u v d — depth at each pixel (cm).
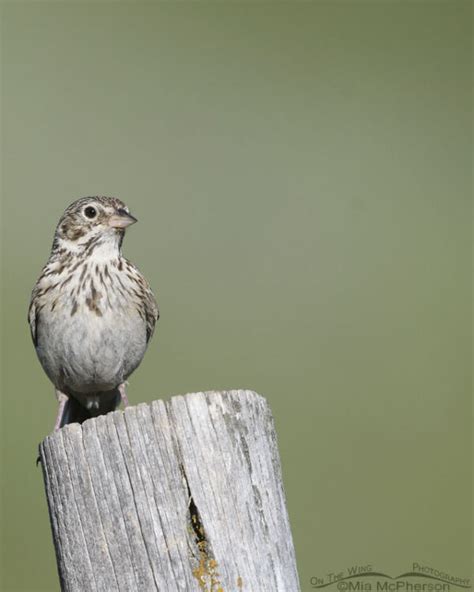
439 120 2253
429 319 1734
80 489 595
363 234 1917
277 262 1825
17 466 1435
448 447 1473
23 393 1519
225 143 2102
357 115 2266
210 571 582
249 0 2652
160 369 1571
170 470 589
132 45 2425
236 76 2338
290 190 1991
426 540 1288
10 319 1647
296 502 1363
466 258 1869
